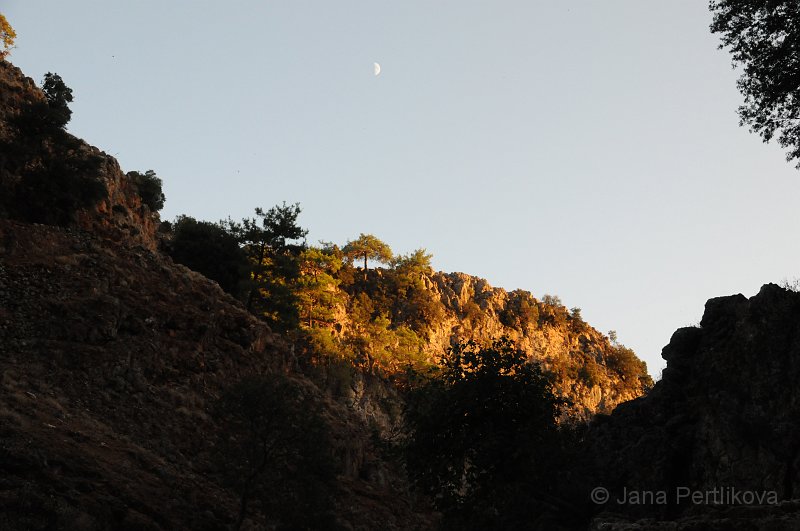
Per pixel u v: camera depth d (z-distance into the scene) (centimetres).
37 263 4600
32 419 3228
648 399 3030
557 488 2630
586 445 2911
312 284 9319
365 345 9244
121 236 5703
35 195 5381
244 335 5016
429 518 4500
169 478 3309
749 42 2716
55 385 3684
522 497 2475
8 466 2708
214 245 6606
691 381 3028
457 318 12556
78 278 4603
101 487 2905
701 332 3203
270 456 3106
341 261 11844
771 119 2697
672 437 2823
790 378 2720
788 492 2486
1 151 5316
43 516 2514
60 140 5756
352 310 10469
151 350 4312
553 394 2891
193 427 3891
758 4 2678
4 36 7019
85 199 5688
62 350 3934
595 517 2512
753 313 2944
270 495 2973
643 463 2762
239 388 3138
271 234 6731
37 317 4097
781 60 2647
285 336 6334
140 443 3550
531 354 13362
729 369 2911
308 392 5050
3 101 5862
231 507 3362
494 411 2777
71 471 2906
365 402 7856
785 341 2811
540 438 2711
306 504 2969
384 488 4697
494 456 2608
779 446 2583
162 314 4666
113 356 4066
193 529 2994
